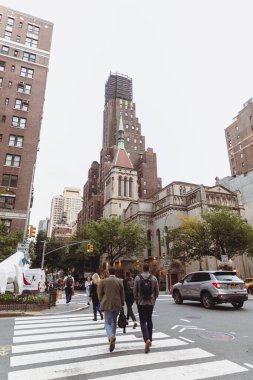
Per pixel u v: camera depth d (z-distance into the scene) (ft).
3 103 133.08
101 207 326.65
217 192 158.30
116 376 16.33
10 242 89.20
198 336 26.61
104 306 21.95
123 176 248.32
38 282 77.97
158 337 26.27
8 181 122.72
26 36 151.64
